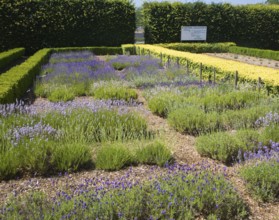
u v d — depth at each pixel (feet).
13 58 55.31
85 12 71.82
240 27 82.84
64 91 28.94
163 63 47.62
